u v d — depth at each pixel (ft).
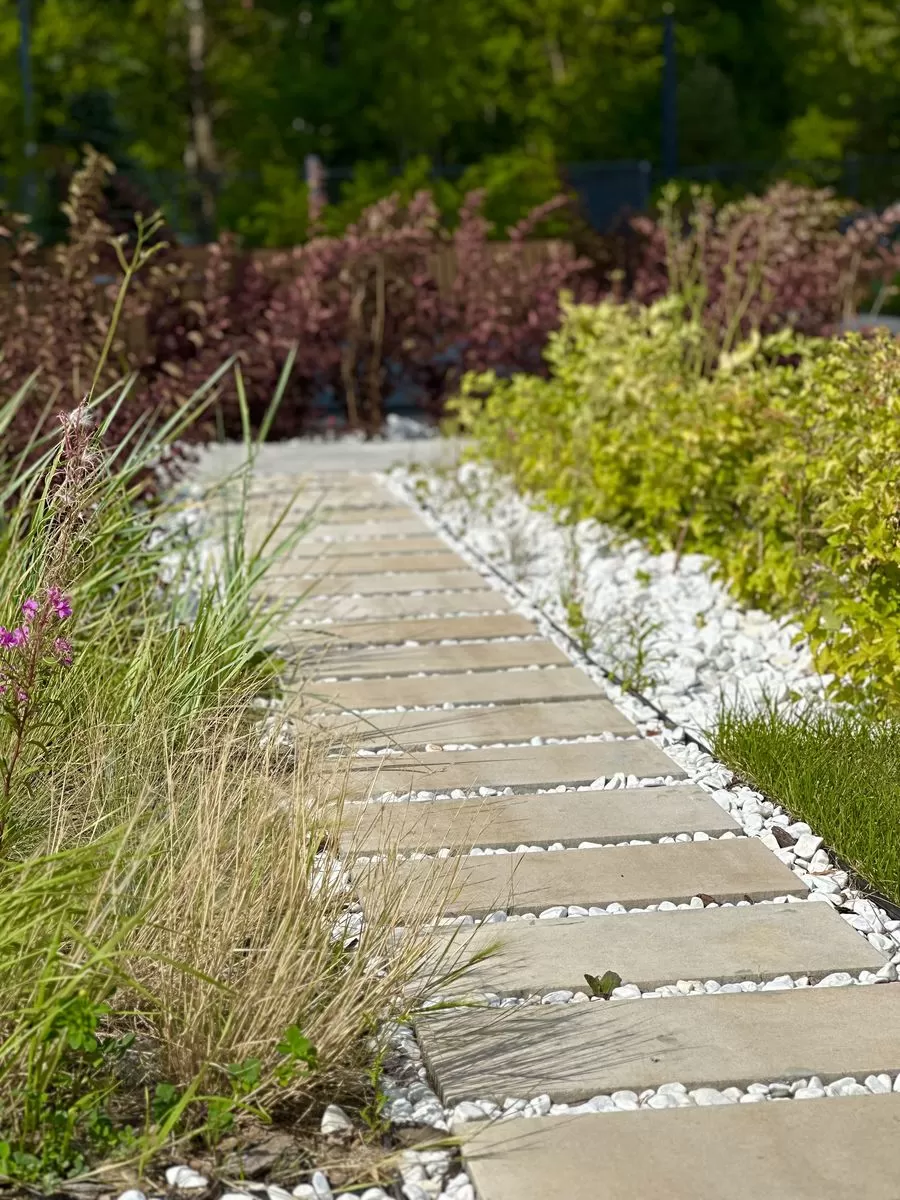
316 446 45.88
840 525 20.11
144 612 20.35
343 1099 10.86
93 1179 9.85
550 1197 9.53
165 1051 10.99
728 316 44.19
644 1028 11.73
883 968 12.83
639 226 49.34
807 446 23.76
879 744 17.51
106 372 30.40
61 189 68.28
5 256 41.65
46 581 13.51
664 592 26.07
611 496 30.25
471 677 21.70
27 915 11.03
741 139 154.51
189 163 151.12
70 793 14.10
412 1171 10.00
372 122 145.48
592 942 13.29
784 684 21.07
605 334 34.65
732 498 27.20
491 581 27.76
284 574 27.76
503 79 152.35
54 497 14.16
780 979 12.64
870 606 19.75
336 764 16.11
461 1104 10.66
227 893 11.78
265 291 48.11
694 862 15.08
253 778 13.98
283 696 19.66
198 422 35.24
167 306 42.96
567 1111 10.65
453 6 142.31
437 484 37.86
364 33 142.31
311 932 11.70
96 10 147.95
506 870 14.85
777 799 16.78
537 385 36.19
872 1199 9.45
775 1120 10.39
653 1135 10.23
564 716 19.90
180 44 147.23
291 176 104.53
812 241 47.55
